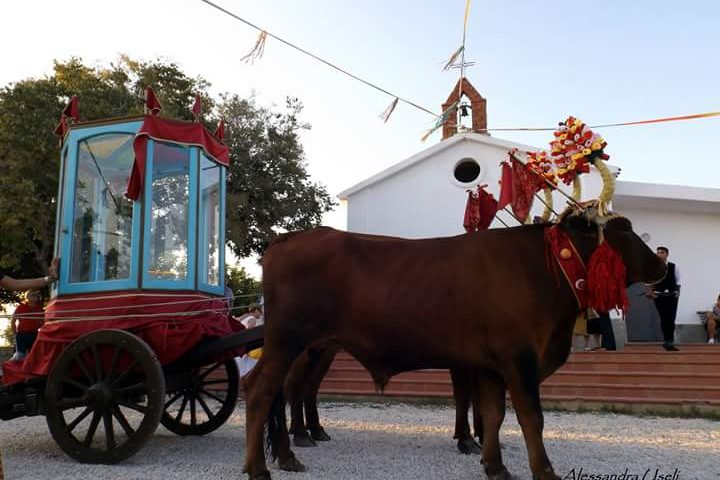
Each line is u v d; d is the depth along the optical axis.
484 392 4.82
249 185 20.25
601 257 4.50
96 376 5.64
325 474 5.13
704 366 9.22
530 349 4.39
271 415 5.20
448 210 15.14
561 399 9.12
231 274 22.55
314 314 4.85
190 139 6.46
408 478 5.03
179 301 6.05
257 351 10.26
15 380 5.98
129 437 5.44
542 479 4.19
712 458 5.85
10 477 5.02
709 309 14.39
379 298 4.66
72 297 6.17
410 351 4.66
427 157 15.41
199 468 5.32
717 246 14.70
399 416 8.51
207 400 9.84
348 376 10.55
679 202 14.02
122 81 19.27
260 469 4.63
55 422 5.64
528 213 5.07
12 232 16.09
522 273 4.53
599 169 4.81
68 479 4.93
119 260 6.14
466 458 5.79
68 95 17.62
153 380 5.42
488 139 14.85
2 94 16.73
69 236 6.37
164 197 6.38
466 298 4.51
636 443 6.57
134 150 6.10
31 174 16.59
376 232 15.45
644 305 14.14
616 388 9.13
